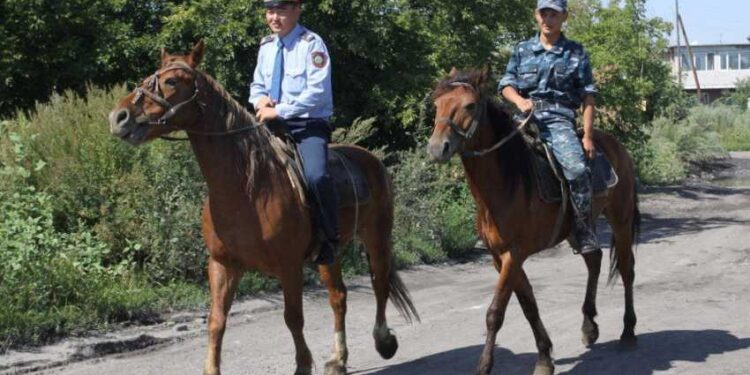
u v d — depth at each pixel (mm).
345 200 6855
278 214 6090
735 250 14312
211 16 13469
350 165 7141
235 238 6059
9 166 9648
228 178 5992
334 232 6445
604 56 22891
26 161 10188
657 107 27906
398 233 13422
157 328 8727
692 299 10133
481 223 6598
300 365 6387
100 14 13992
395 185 13906
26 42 13555
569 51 7000
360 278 11812
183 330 8703
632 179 8078
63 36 13742
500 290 6414
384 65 14883
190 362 7500
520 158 6477
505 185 6371
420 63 15367
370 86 15219
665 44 25109
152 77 5777
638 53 23453
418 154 14234
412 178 13922
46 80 13727
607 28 23766
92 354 7770
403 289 7590
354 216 6977
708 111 50000
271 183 6102
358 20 14469
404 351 7875
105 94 11297
